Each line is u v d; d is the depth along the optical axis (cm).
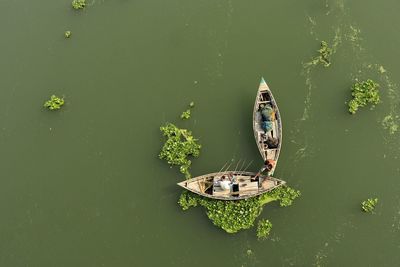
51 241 3161
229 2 3584
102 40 3581
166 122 3319
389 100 3234
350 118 3206
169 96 3381
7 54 3612
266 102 3183
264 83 3212
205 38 3503
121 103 3400
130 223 3153
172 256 3073
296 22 3475
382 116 3200
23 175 3297
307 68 3344
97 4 3681
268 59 3394
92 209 3198
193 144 3191
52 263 3122
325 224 3027
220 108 3306
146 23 3597
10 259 3142
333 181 3094
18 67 3562
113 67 3497
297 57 3381
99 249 3128
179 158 3161
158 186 3197
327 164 3128
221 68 3406
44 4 3734
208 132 3253
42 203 3234
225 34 3497
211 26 3531
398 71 3303
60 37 3619
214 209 3050
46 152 3334
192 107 3325
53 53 3581
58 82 3491
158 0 3659
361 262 2952
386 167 3098
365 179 3084
